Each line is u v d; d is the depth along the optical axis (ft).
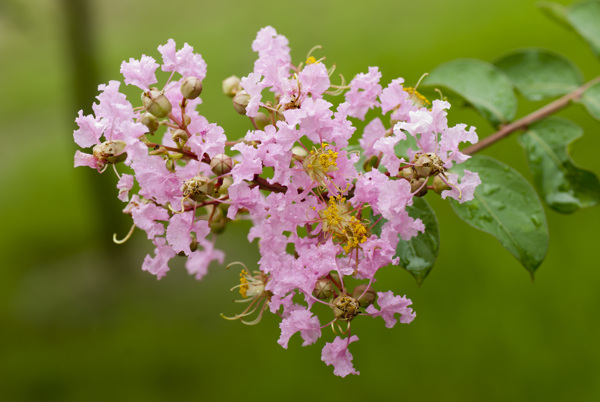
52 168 4.09
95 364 2.64
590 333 2.27
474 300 2.46
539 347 2.27
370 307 1.18
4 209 3.81
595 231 2.57
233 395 2.37
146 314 2.85
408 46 3.80
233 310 2.77
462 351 2.32
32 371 2.66
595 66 3.23
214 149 1.16
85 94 2.85
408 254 1.23
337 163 1.17
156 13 5.08
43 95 4.85
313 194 1.18
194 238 1.19
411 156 1.22
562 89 1.51
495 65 1.53
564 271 2.48
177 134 1.17
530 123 1.39
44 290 3.09
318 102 1.15
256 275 1.27
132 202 1.17
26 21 3.37
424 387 2.26
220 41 4.42
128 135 1.13
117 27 5.01
